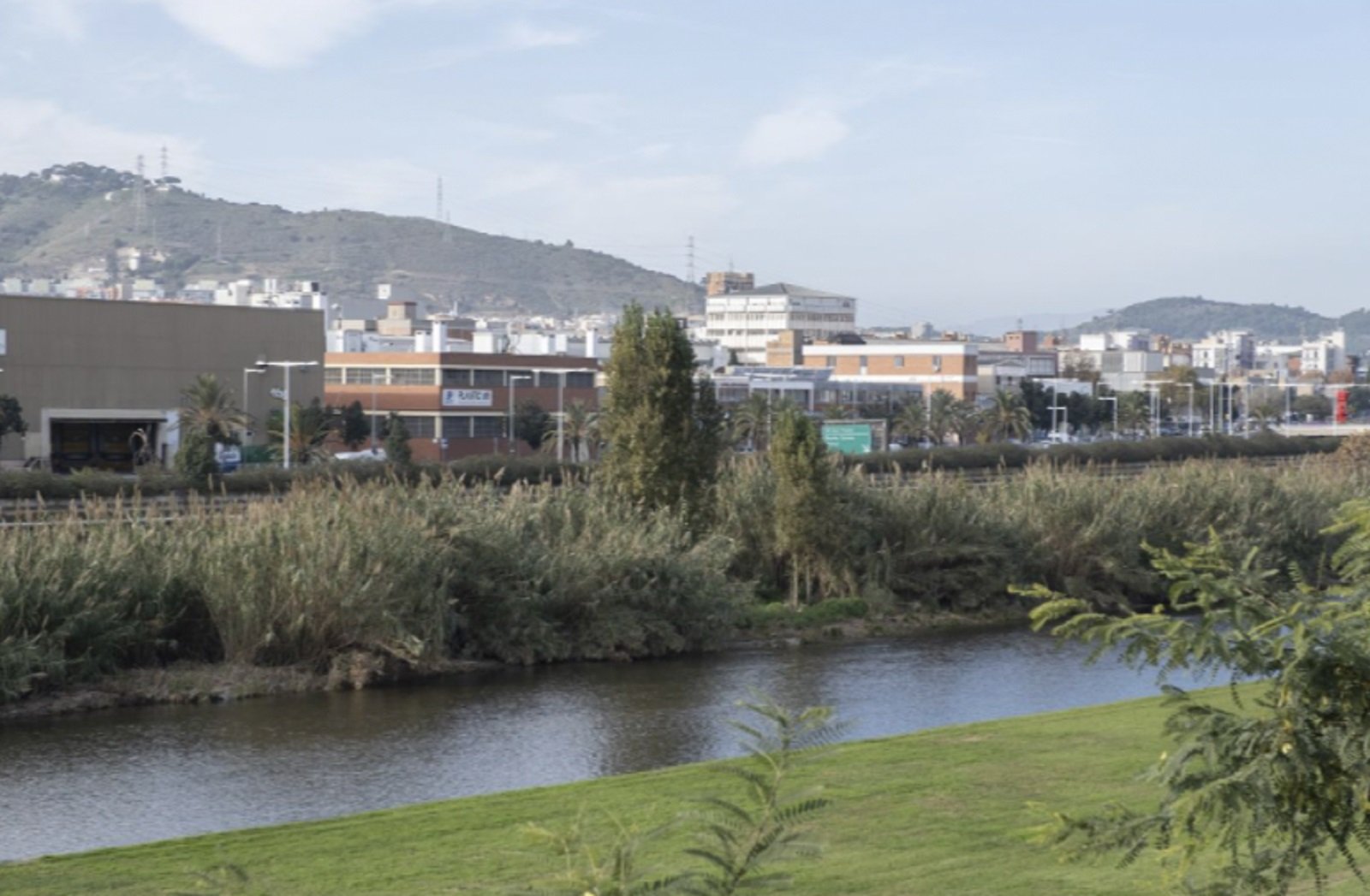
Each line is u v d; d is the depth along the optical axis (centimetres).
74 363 7938
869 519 3884
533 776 2034
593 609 3162
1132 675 2908
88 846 1672
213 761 2141
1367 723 639
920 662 3133
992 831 1381
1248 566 717
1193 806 640
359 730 2375
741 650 3306
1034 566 4041
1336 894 1046
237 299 17138
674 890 540
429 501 3209
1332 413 18425
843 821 1427
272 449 7912
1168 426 15500
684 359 3678
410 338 12438
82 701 2553
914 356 14650
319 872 1313
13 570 2575
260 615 2803
